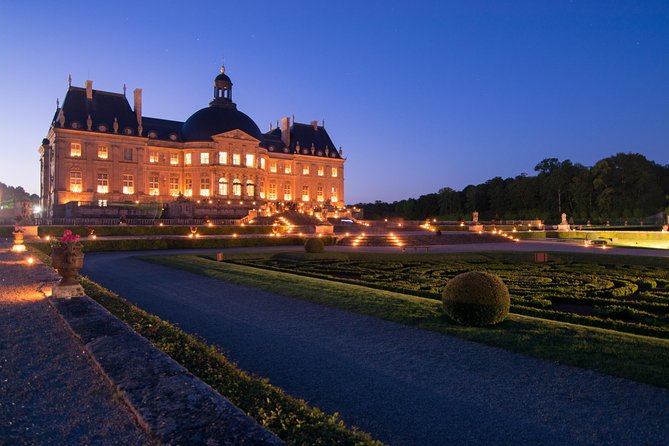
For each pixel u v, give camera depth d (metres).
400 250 44.56
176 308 15.96
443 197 141.75
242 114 96.44
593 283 22.92
